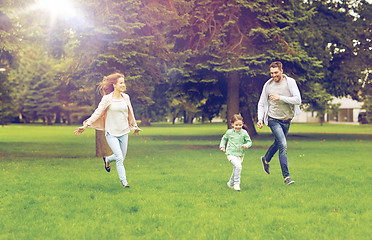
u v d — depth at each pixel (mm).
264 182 7926
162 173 9523
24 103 69250
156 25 14109
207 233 4305
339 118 73562
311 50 24094
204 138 27844
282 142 7539
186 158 13609
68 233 4316
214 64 16688
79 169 10469
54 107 70250
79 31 12797
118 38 13016
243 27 17719
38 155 15266
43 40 14258
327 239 4051
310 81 19953
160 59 14672
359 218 4926
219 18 17922
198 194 6559
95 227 4551
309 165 11281
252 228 4488
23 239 4109
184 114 75688
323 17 25078
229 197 6273
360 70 24203
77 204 5805
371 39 24391
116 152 7121
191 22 17141
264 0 16984
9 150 17781
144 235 4250
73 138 28578
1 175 9188
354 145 20312
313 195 6457
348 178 8531
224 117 51656
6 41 13539
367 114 55812
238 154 6984
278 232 4320
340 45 24547
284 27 17812
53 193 6699
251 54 16938
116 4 12922
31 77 69812
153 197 6285
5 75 22109
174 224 4660
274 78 7527
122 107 7184
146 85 14562
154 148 18703
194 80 17016
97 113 7062
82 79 13492
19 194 6621
